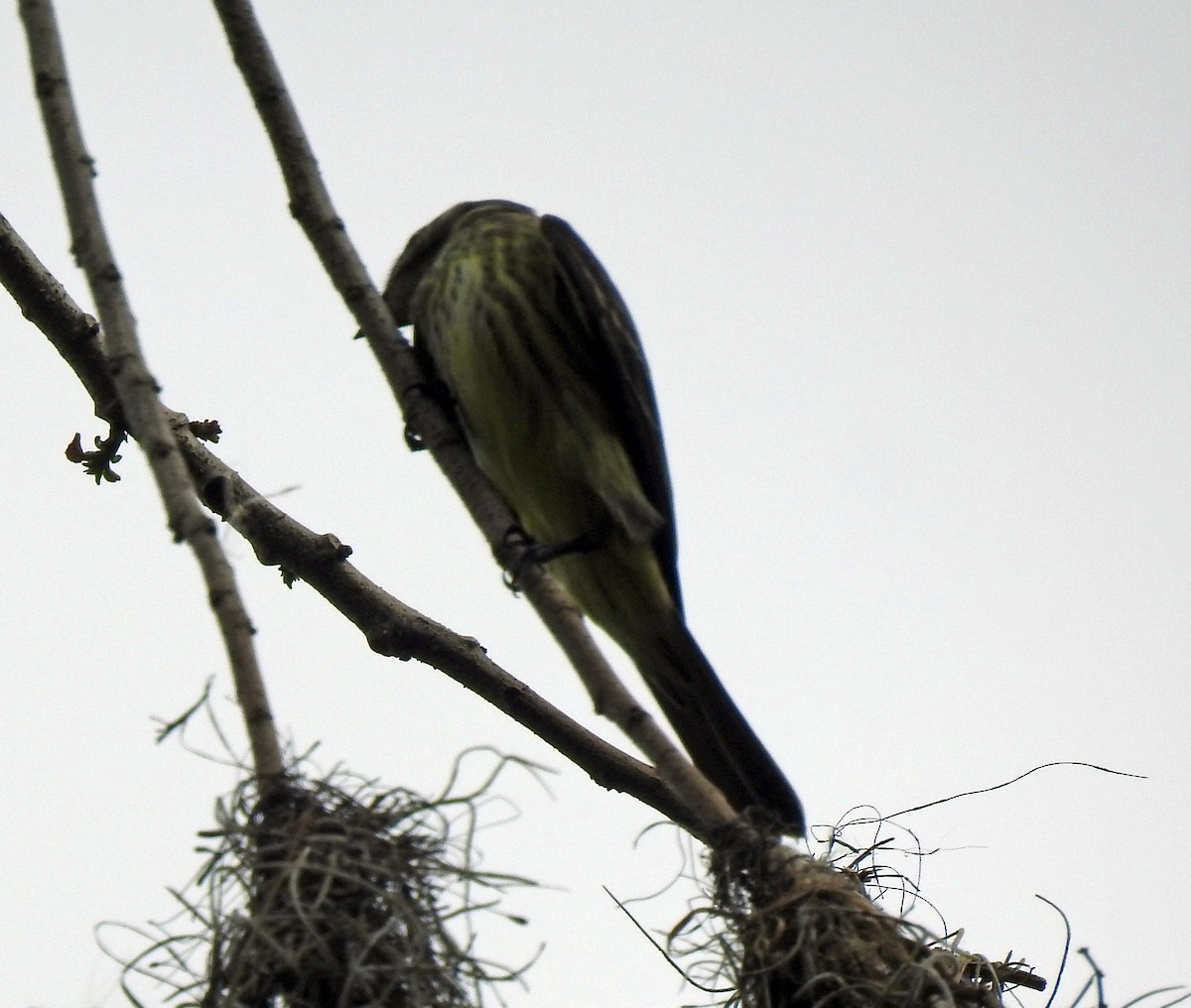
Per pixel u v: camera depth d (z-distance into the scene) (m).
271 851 5.38
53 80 5.99
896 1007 5.77
